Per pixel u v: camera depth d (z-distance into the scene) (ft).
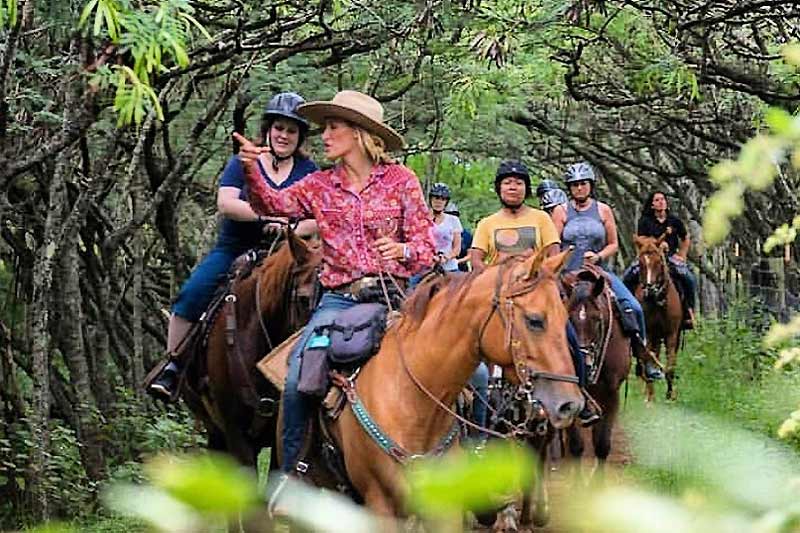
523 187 32.45
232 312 26.21
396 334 20.06
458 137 76.79
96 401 53.47
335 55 51.72
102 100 31.89
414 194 21.48
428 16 44.06
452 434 19.80
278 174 26.84
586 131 90.43
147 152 53.26
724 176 4.34
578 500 3.87
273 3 44.06
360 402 19.80
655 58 46.21
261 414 25.94
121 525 29.48
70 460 40.65
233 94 52.03
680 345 63.77
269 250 26.94
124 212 58.85
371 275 21.22
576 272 36.09
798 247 64.64
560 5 44.52
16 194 48.42
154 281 74.84
